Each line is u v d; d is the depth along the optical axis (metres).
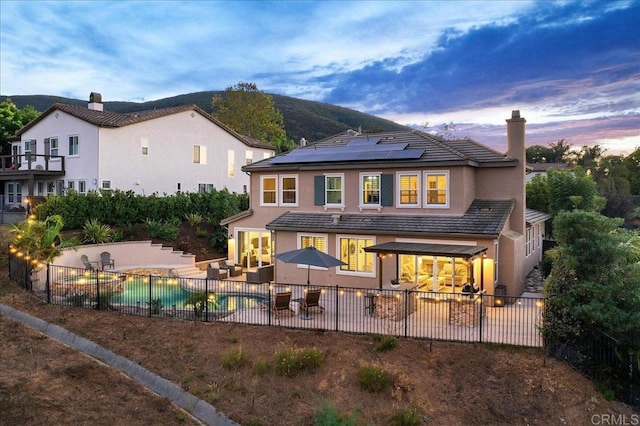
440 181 20.69
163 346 13.86
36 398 10.59
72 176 33.59
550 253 16.08
